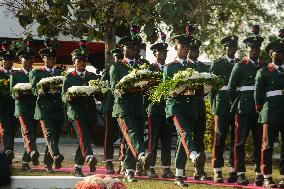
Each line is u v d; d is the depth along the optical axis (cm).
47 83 1421
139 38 1386
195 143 1412
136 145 1320
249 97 1351
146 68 1323
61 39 2452
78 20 2027
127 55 1384
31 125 1507
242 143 1367
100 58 2644
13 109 1570
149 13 1914
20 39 1972
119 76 1360
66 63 2586
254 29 1386
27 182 837
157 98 1270
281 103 1307
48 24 2053
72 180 859
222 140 1410
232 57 1425
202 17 1953
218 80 1259
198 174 1440
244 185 1362
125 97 1337
